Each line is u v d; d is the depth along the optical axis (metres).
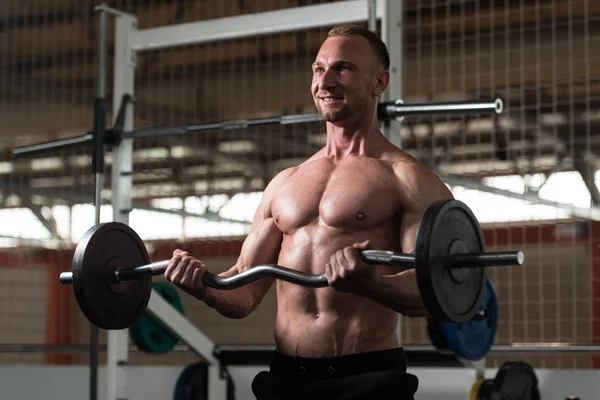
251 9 6.83
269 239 2.39
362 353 2.19
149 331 4.36
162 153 8.68
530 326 9.46
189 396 4.37
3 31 6.74
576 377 4.03
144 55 7.31
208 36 3.79
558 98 8.42
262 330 9.19
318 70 2.33
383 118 3.11
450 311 1.98
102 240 2.33
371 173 2.25
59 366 4.89
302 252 2.25
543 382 4.11
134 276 2.33
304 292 2.24
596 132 8.93
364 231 2.21
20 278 8.56
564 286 8.95
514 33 7.42
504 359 7.77
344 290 2.00
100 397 4.81
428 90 7.92
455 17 7.18
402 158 2.30
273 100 7.95
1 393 5.06
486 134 9.00
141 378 4.44
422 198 2.21
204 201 9.79
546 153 9.24
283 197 2.33
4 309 8.48
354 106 2.30
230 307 2.36
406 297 2.03
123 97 3.95
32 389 4.96
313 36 6.91
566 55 7.48
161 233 9.72
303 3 6.62
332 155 2.36
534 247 8.86
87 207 8.59
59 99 7.26
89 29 7.02
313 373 2.21
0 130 7.91
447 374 4.04
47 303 8.45
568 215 9.28
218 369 4.39
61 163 8.48
